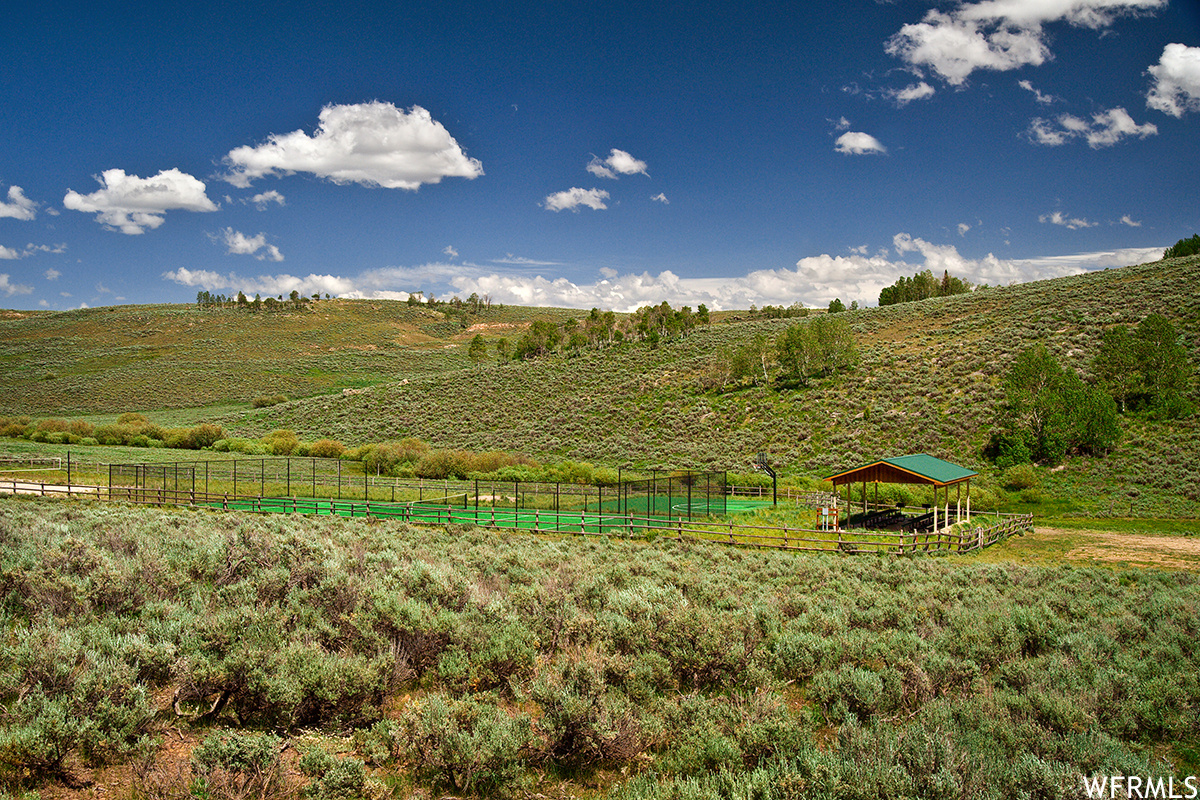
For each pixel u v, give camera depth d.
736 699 7.82
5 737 5.42
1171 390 38.28
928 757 5.99
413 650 8.70
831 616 11.18
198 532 17.84
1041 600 13.34
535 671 8.10
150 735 6.31
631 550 20.16
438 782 6.05
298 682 6.92
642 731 6.64
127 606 9.84
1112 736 7.04
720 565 17.86
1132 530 27.69
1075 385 37.53
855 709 7.65
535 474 39.34
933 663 8.53
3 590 10.15
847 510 27.73
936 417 44.16
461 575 12.79
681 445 48.66
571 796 6.01
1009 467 36.91
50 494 30.44
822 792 5.52
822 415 48.69
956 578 16.59
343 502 30.23
